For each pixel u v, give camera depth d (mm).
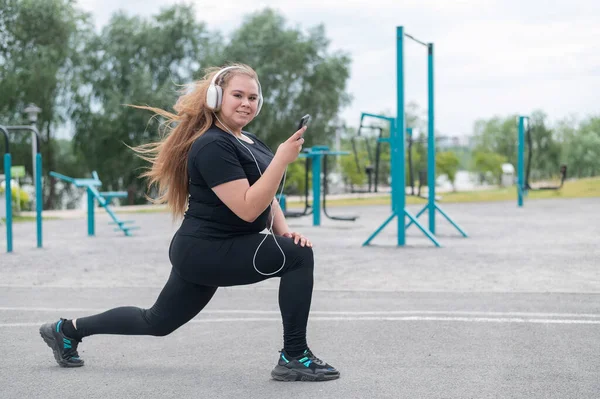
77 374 4090
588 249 10891
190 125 3867
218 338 5031
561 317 5715
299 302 3824
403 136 11508
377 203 29391
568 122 40719
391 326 5406
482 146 41625
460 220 17688
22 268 9438
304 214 17156
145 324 4008
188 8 40875
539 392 3656
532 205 24688
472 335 5066
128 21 40781
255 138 4055
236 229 3770
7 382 3922
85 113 40125
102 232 16500
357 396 3596
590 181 35094
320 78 42562
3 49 40438
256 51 41625
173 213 4059
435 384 3814
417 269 8812
